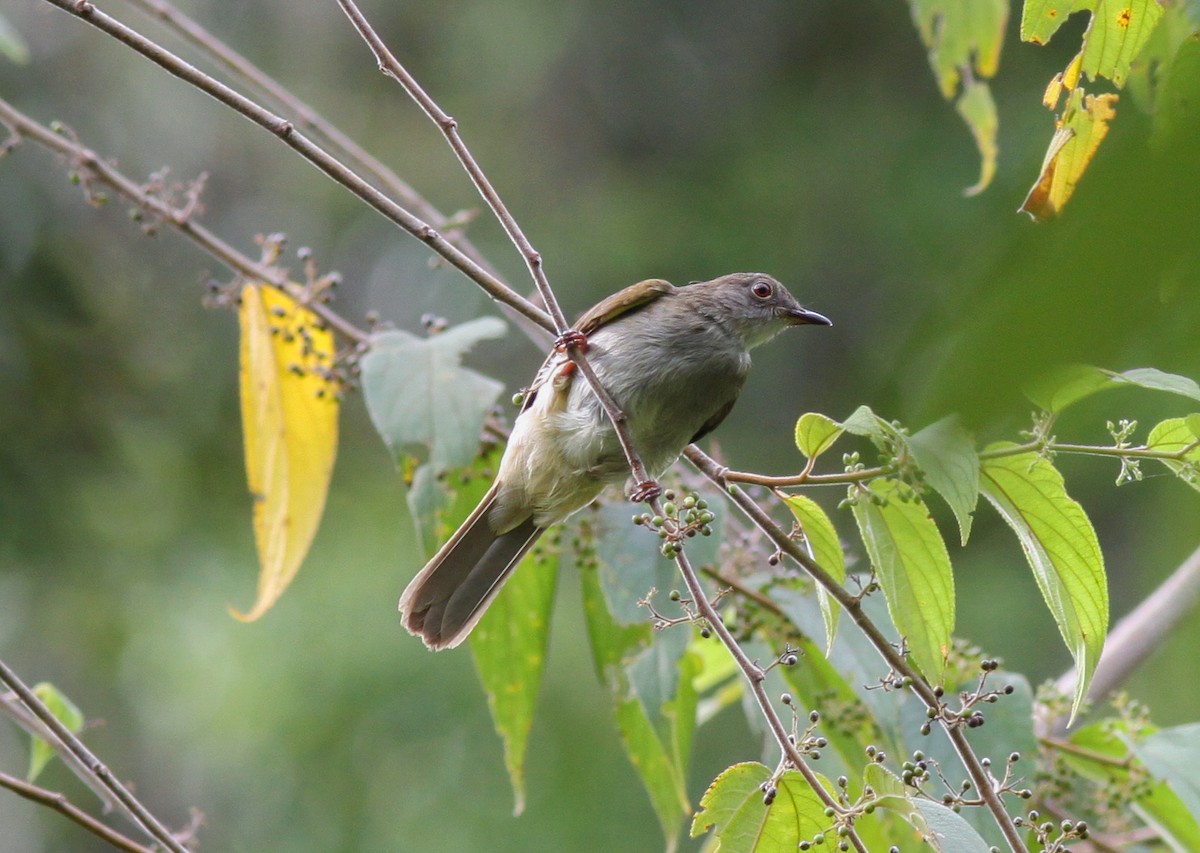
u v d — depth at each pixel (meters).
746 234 18.48
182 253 15.95
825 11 19.58
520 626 6.71
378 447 17.08
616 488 6.61
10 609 13.61
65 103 18.98
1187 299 1.30
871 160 18.20
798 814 4.37
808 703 6.29
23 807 15.44
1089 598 4.39
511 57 20.70
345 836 14.46
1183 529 3.21
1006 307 1.30
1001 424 1.31
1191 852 6.00
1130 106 1.73
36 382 12.52
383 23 21.30
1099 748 6.19
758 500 6.67
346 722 14.80
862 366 2.14
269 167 21.09
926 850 5.50
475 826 14.14
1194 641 3.48
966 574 14.44
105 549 12.96
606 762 14.32
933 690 4.44
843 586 4.71
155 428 13.43
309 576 15.77
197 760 15.58
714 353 6.87
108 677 14.78
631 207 19.36
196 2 21.41
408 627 6.29
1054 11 4.56
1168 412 4.74
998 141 15.67
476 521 6.40
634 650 6.41
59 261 13.33
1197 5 3.41
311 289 6.66
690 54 20.45
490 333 6.24
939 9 5.79
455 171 20.53
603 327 6.82
